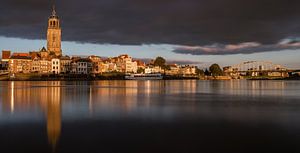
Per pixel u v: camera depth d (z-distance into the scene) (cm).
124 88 11844
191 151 2217
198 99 6656
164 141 2498
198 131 2895
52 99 6378
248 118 3725
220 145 2375
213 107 4978
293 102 5962
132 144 2402
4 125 3177
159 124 3269
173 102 5869
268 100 6462
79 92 8925
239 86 14912
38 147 2312
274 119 3638
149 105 5250
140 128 3039
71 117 3741
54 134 2744
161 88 12188
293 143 2431
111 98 6750
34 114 4009
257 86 15000
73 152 2189
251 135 2723
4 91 9325
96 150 2236
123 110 4481
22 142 2462
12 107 4822
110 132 2839
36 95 7569
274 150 2241
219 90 10856
